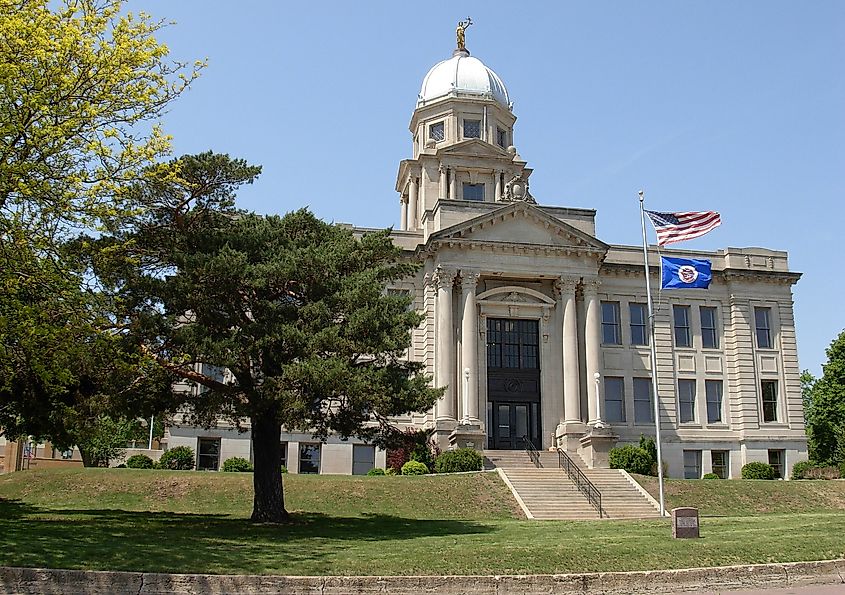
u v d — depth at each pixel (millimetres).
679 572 18562
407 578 17562
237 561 19016
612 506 38438
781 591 18188
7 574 16812
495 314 53969
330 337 27062
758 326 59656
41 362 23719
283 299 29672
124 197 25578
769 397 58625
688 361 58156
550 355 53844
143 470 41625
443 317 51625
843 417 63188
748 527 27188
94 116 23719
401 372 30344
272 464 29938
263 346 27188
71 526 26047
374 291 29094
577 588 17938
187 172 27797
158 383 27484
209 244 28250
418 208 63531
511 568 18734
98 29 24766
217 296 27766
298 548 21906
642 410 56531
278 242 30297
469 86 66062
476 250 52938
